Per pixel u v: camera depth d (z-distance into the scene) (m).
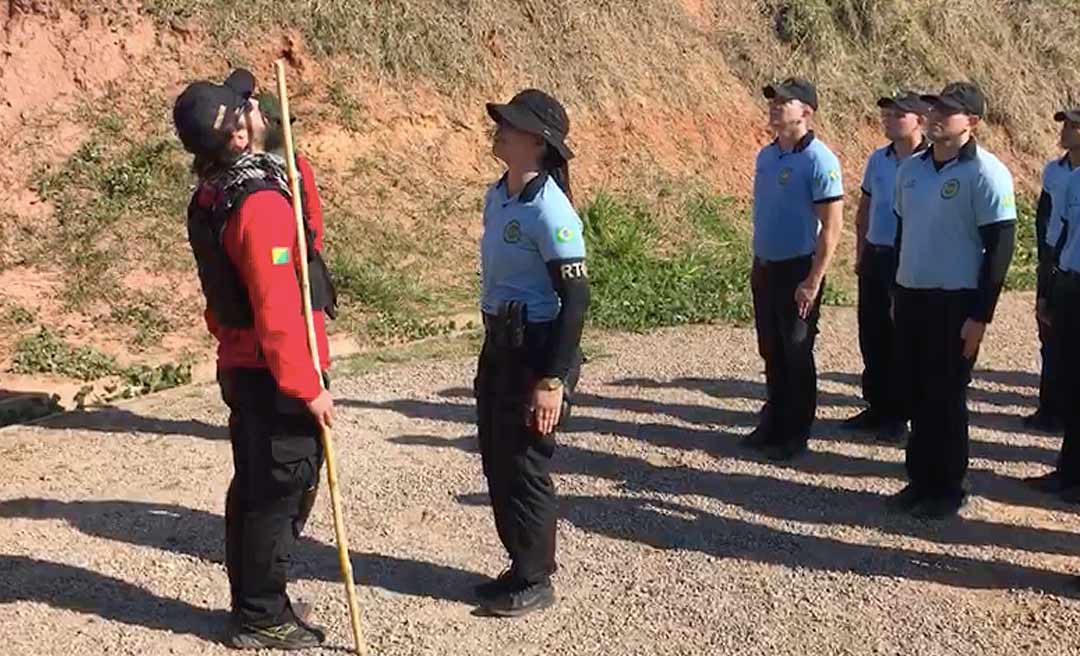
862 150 15.20
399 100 12.68
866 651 4.86
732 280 11.57
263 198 4.31
